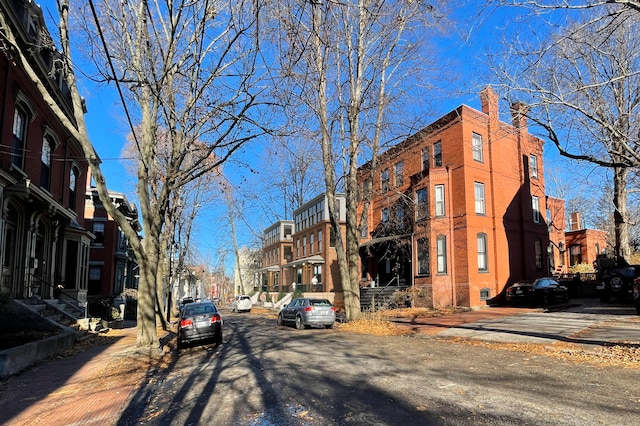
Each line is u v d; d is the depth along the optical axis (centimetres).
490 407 550
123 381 863
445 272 2377
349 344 1223
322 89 1867
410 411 545
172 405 647
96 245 3419
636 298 1502
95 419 605
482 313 1989
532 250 2598
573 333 1238
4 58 1301
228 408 604
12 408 689
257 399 641
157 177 1842
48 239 1825
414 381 714
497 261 2403
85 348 1366
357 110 1820
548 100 939
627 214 2069
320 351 1093
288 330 1783
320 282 3572
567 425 474
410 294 2411
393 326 1650
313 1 779
